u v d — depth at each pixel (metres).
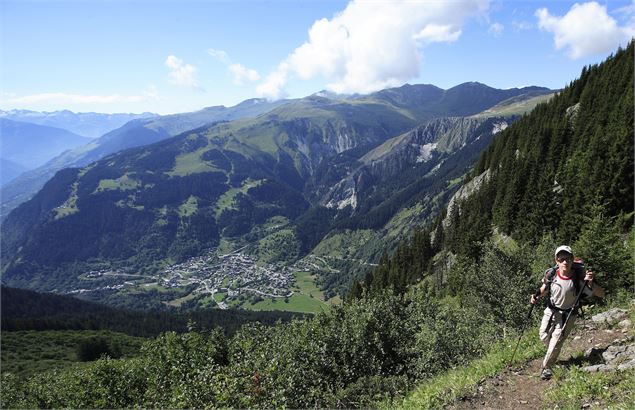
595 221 29.42
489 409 9.34
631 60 104.19
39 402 29.41
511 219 82.88
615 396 8.06
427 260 117.88
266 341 25.33
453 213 123.44
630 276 25.00
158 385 20.94
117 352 111.31
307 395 17.31
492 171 128.38
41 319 154.50
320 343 22.70
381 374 20.94
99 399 23.72
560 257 9.67
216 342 26.08
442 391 11.05
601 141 70.81
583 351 10.62
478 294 28.45
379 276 120.88
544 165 94.94
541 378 9.91
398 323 25.20
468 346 19.61
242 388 14.86
